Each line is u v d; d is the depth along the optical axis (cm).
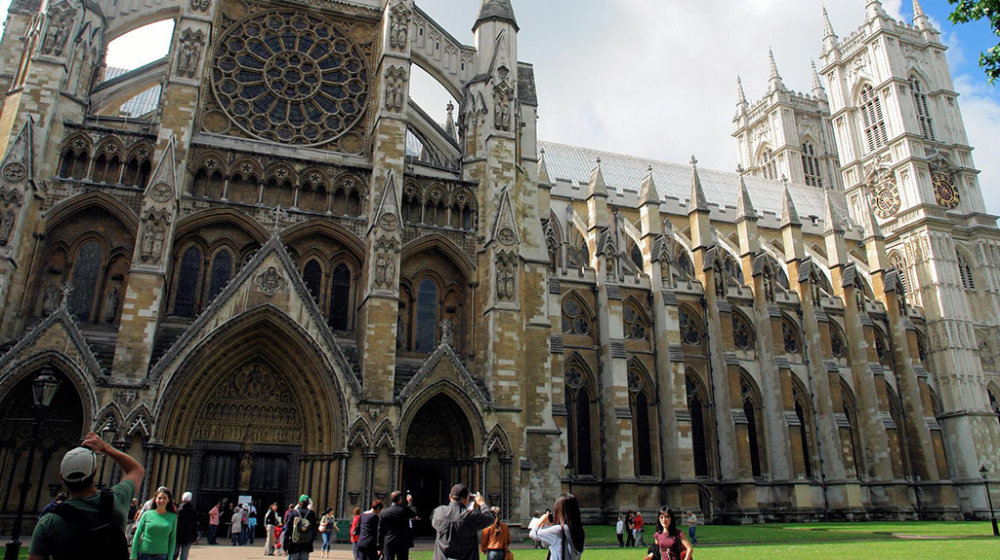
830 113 10825
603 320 6462
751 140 11806
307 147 4284
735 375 6712
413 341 4150
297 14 4553
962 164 9462
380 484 3519
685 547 1375
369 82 4569
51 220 3594
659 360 6600
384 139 4147
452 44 4894
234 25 4388
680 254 7862
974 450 7781
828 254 8238
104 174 3744
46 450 3312
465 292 4291
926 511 7388
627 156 9175
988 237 9075
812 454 7131
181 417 3469
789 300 7588
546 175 6712
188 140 3812
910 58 9850
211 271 3894
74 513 697
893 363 7981
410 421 3681
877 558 2883
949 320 8338
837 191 10788
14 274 3428
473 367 4125
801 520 6450
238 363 3684
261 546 3288
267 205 3981
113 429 3183
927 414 7656
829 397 7094
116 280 3728
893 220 9169
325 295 4047
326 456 3575
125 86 4212
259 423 3694
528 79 5044
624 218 7669
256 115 4272
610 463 6038
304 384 3700
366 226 4106
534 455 4125
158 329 3628
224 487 3600
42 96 3662
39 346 3203
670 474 6244
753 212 7725
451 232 4272
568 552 1094
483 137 4503
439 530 1288
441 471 3941
